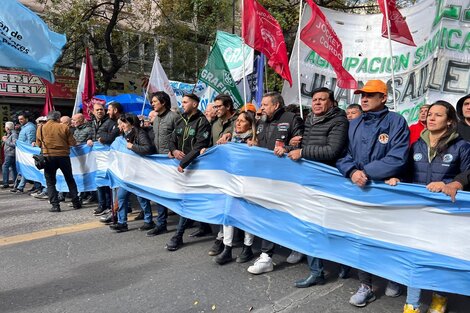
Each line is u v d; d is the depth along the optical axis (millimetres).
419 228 3041
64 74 15211
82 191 7328
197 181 4688
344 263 3488
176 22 15680
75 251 4727
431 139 3137
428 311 3221
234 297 3543
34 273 4082
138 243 5016
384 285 3805
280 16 14211
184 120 4910
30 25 6152
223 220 4352
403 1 8359
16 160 9320
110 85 16297
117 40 15008
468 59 5172
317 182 3621
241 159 4219
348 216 3434
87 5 13227
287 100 6297
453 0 5180
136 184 5348
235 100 6891
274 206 3965
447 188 2818
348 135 3494
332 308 3350
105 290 3691
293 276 4016
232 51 7379
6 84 14102
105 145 6348
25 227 5809
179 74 16250
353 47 6297
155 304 3420
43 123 7070
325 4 14305
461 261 2875
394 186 3115
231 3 16625
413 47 5758
